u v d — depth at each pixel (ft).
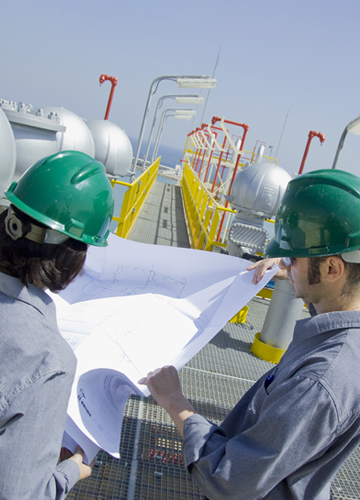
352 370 2.90
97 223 3.16
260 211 14.87
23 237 2.85
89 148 12.60
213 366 10.50
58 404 2.73
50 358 2.70
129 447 6.77
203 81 27.61
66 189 2.97
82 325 4.44
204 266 5.77
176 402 3.72
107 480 6.03
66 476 3.15
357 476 7.41
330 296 3.33
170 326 4.73
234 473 2.99
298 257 3.37
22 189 3.01
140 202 28.27
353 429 2.94
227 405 8.87
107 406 3.90
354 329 3.08
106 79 25.30
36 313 2.81
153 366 4.16
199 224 23.66
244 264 5.73
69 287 5.19
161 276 5.72
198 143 56.44
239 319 13.80
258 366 11.00
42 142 8.53
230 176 34.91
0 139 6.76
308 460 3.07
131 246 5.80
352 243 3.10
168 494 6.07
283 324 11.12
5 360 2.58
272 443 2.89
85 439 3.43
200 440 3.41
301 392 2.86
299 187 3.45
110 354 4.15
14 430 2.54
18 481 2.53
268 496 3.23
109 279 5.64
